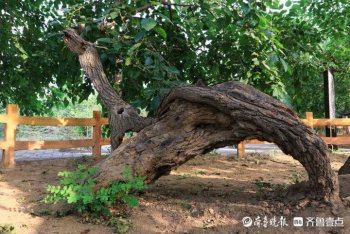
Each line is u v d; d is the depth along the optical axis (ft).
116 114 16.56
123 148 14.07
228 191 16.19
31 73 30.30
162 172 14.38
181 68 22.79
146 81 20.76
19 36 31.24
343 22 27.68
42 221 12.31
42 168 22.91
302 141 12.27
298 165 26.25
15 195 15.48
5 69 31.45
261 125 12.57
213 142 13.79
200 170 22.79
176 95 13.98
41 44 30.58
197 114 13.78
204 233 11.34
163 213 12.84
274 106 12.74
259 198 14.08
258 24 18.12
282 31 21.71
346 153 33.81
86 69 18.02
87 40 19.75
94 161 25.57
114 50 18.58
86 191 12.14
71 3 27.40
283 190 14.46
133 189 14.15
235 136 13.48
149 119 15.81
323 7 28.04
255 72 20.70
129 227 11.77
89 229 11.69
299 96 23.57
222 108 13.07
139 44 16.97
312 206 12.11
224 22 18.54
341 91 52.75
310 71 23.02
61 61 25.41
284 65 17.60
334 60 29.96
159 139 13.96
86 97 24.39
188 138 13.79
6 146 23.30
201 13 19.69
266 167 25.03
